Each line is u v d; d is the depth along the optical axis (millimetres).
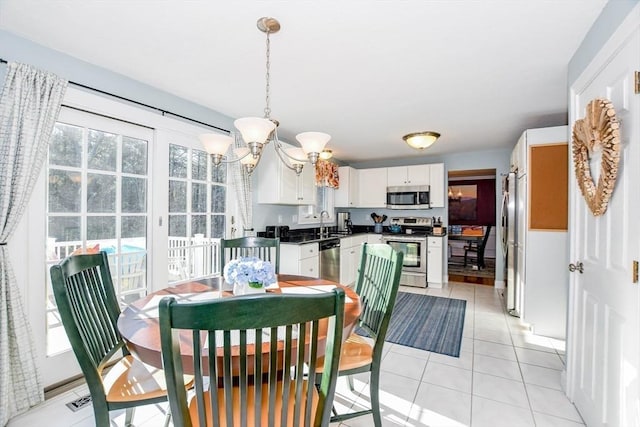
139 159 2523
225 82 2436
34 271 1911
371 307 1805
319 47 1899
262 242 2477
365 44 1856
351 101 2816
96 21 1669
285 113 3166
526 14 1561
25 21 1671
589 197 1594
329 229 5363
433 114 3166
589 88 1688
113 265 2344
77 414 1770
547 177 2881
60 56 1994
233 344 1117
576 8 1507
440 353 2580
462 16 1583
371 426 1707
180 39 1834
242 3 1503
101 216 2271
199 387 814
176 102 2736
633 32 1221
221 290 1829
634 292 1231
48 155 1980
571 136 1864
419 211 5570
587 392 1699
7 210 1729
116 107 2268
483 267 6602
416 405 1894
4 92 1729
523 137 3062
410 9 1531
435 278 4844
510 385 2105
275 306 787
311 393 929
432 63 2096
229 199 3340
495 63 2086
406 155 5332
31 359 1819
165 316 736
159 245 2635
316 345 895
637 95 1204
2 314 1701
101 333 1427
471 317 3461
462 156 5141
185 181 2873
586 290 1732
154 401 1278
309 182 4254
